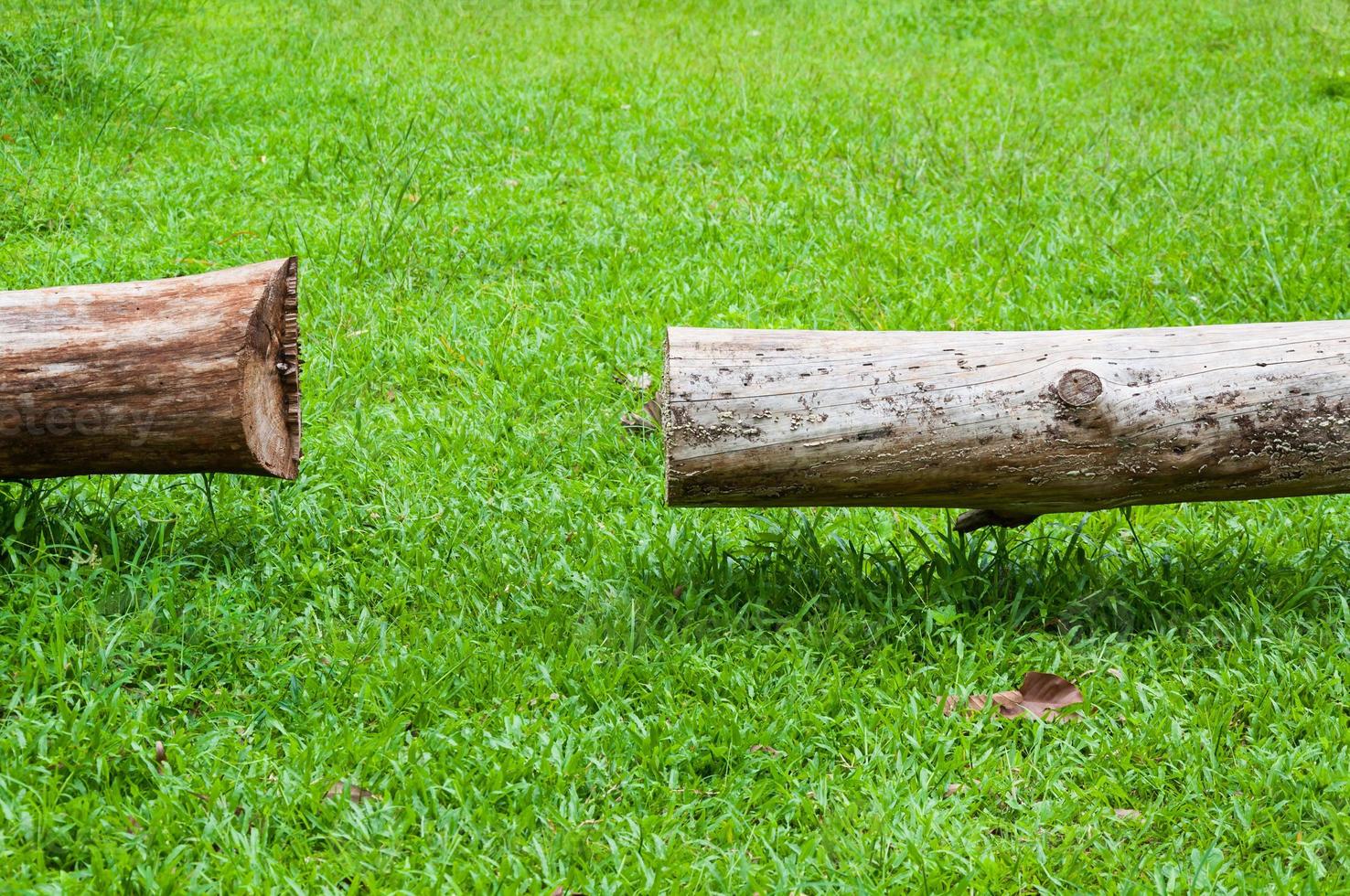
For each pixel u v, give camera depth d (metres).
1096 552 3.93
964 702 3.27
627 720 3.20
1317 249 6.39
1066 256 6.41
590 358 5.25
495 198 6.82
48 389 3.29
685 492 3.42
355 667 3.27
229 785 2.80
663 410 3.39
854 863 2.72
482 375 5.03
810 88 9.39
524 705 3.21
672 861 2.69
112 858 2.54
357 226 6.36
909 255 6.35
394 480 4.32
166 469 3.47
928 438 3.35
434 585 3.71
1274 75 10.07
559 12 12.01
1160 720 3.20
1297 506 4.33
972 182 7.36
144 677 3.22
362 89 8.69
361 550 3.88
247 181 6.98
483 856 2.67
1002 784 2.99
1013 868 2.73
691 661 3.39
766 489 3.41
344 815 2.73
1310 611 3.75
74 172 6.78
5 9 8.95
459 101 8.45
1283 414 3.36
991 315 5.66
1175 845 2.85
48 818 2.59
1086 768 3.07
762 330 3.46
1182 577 3.87
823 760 3.11
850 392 3.35
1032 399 3.35
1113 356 3.41
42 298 3.35
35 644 3.10
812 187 7.23
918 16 12.22
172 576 3.54
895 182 7.38
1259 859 2.82
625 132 8.02
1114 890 2.68
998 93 9.61
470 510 4.15
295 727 3.07
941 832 2.82
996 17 12.09
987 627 3.56
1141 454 3.38
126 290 3.39
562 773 2.94
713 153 7.79
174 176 6.99
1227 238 6.54
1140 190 7.33
